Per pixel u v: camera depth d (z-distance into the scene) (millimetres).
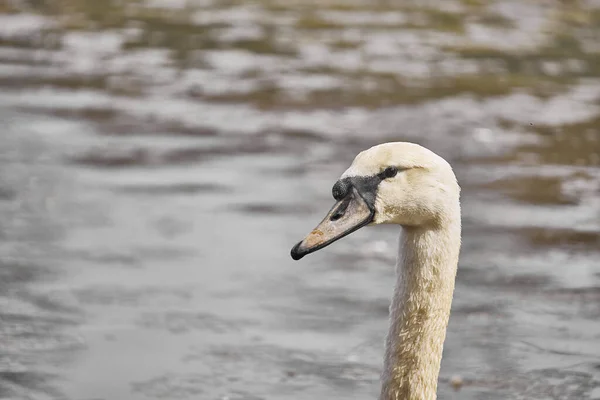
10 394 9234
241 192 15891
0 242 13125
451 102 22719
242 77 24297
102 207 14844
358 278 12445
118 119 20281
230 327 10859
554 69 27141
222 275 12383
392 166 6562
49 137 18734
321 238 6426
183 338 10555
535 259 13148
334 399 9305
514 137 19938
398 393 6812
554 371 9852
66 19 30234
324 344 10500
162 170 16938
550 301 11711
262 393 9414
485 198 15914
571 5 36844
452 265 6699
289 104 22016
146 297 11594
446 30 31391
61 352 10117
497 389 9469
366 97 22828
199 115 20859
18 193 15273
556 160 18312
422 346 6754
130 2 33531
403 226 6785
